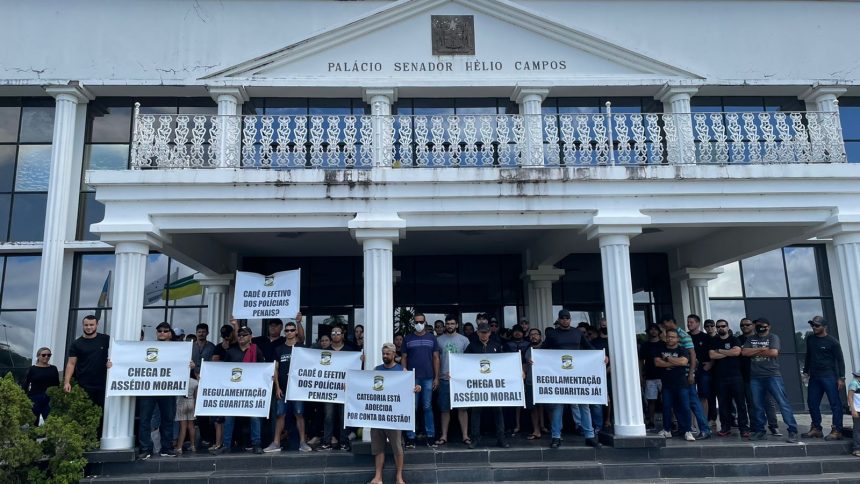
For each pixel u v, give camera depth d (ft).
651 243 45.16
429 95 44.24
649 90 44.65
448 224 31.40
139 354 28.17
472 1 43.75
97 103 44.70
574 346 30.27
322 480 26.58
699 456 28.58
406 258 47.78
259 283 30.68
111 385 27.68
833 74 45.98
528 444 29.96
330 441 29.30
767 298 47.78
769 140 33.94
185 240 35.01
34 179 43.96
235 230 31.37
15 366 41.70
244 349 29.89
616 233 31.19
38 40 43.42
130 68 43.27
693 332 33.42
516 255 48.03
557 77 43.42
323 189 30.89
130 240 29.81
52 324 40.06
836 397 30.07
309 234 38.42
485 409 35.55
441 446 29.58
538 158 33.30
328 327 45.96
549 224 31.68
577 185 31.48
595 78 43.45
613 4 46.11
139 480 25.98
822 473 27.53
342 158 42.93
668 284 48.24
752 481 26.37
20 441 24.77
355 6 45.39
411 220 31.32
